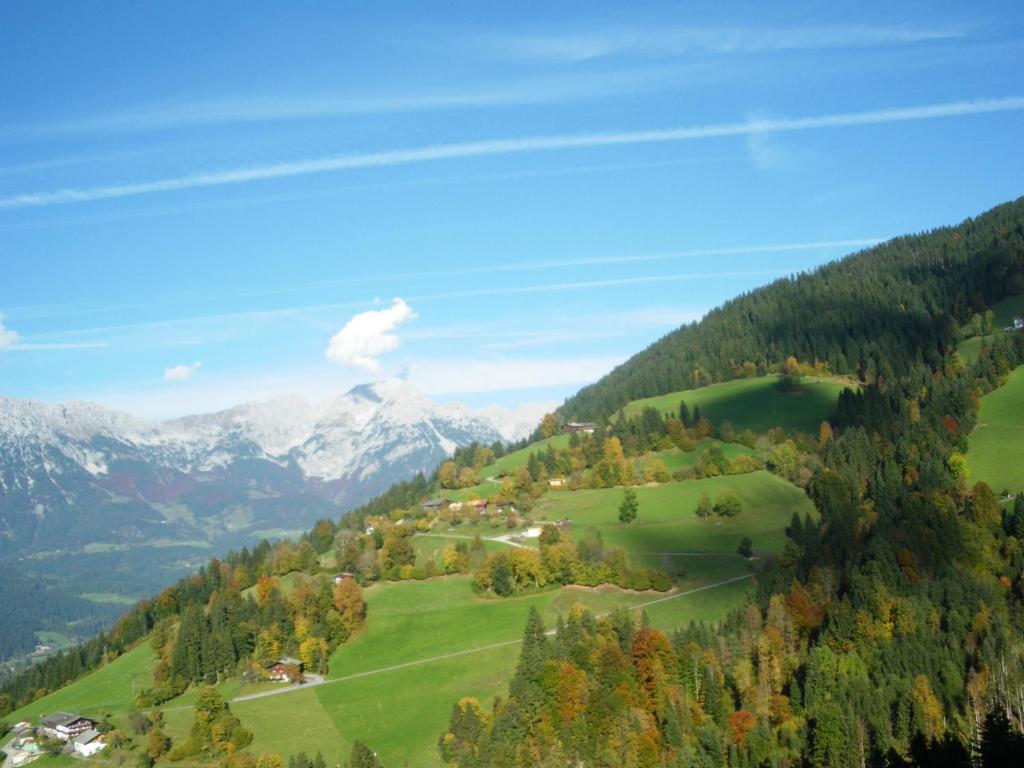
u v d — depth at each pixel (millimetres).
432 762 187375
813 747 161000
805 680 178750
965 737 155375
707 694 181625
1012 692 163625
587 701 183000
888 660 178125
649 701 182500
